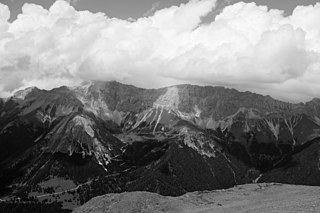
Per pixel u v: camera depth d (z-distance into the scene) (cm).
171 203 16338
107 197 17725
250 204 15425
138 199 16775
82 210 17262
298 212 12094
